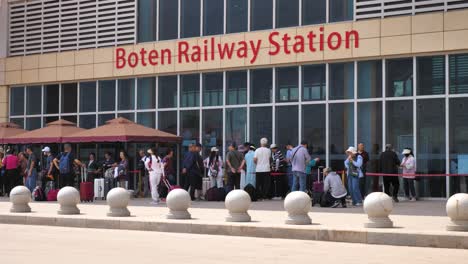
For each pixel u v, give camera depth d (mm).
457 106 24438
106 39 31438
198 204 23422
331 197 21547
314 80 26922
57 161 26219
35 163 27141
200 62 29062
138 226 16875
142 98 30656
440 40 24531
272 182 26188
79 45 32156
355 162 22625
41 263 11016
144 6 30750
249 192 24625
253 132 28016
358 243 14023
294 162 23297
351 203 23484
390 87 25609
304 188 23234
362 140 25953
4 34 33812
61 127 29156
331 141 26438
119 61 30938
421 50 24828
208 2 29297
